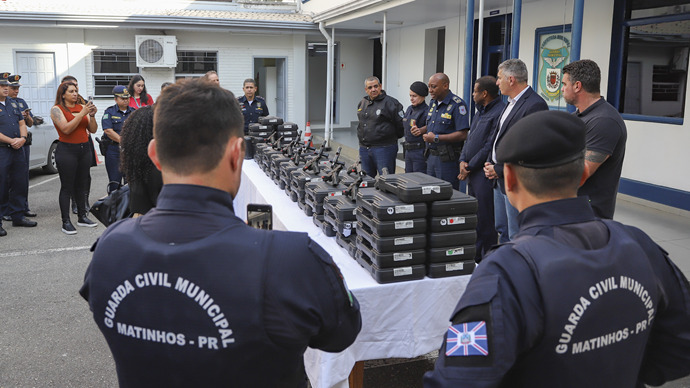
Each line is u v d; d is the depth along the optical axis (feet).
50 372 10.87
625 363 3.85
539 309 3.61
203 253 3.59
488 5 28.91
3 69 40.29
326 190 10.93
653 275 4.01
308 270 3.73
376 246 8.18
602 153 10.00
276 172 14.97
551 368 3.64
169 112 3.78
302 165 14.34
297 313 3.63
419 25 40.34
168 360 3.64
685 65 20.79
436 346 8.51
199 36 44.68
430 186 8.23
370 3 30.45
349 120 53.62
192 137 3.75
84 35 41.60
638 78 22.98
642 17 22.43
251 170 17.60
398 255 8.15
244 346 3.53
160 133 3.81
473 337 3.57
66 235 20.48
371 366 10.86
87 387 10.36
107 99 42.93
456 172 16.98
